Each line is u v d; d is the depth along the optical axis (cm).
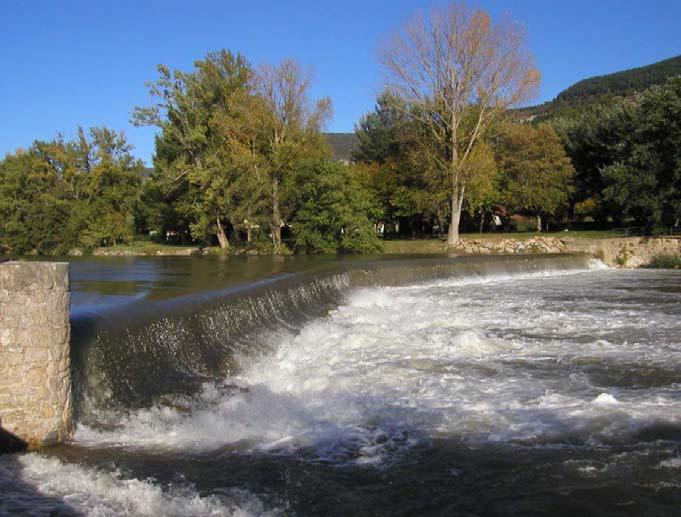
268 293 1476
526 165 5219
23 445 680
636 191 4028
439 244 4566
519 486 628
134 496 582
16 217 5000
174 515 553
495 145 5262
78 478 616
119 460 670
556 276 3136
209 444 730
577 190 5653
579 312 1773
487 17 4344
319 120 4566
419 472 660
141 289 1542
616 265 3812
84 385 789
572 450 715
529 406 875
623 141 4588
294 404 889
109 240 5212
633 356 1189
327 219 4272
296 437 759
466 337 1318
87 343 822
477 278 2867
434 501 598
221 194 4481
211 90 4712
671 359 1162
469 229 6638
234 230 4778
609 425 793
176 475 639
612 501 596
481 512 579
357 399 915
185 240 5812
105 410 803
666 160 3972
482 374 1061
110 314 988
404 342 1335
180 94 4578
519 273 3120
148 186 5766
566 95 16225
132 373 883
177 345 1016
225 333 1182
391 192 5516
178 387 930
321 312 1716
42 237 4909
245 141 4534
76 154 6191
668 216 3953
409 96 4550
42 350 681
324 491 615
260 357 1184
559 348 1268
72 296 1355
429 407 875
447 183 4575
